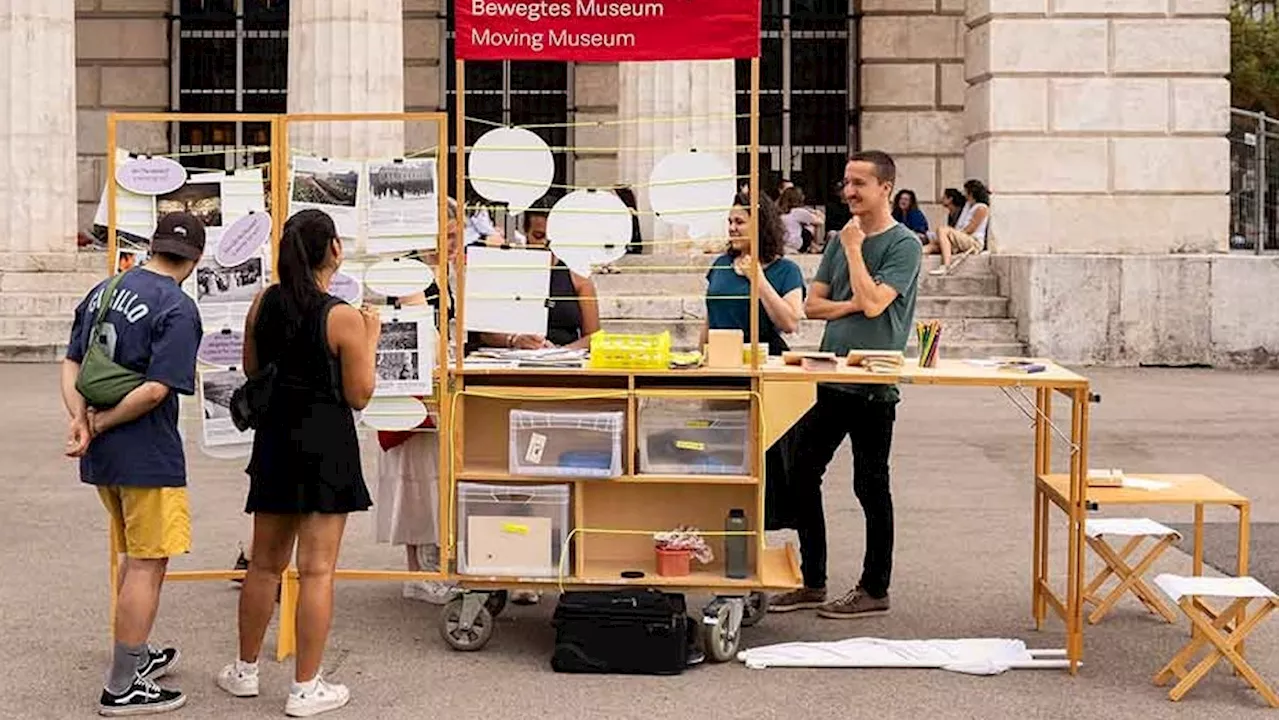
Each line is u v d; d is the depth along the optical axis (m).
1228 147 22.92
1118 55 22.84
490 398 7.94
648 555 8.00
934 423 16.02
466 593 7.73
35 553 9.87
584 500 7.99
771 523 8.48
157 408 6.77
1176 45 22.86
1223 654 6.96
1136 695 7.09
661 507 8.00
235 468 13.16
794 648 7.65
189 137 30.03
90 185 29.55
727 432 7.75
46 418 15.80
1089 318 21.16
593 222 7.88
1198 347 21.17
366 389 6.78
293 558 8.32
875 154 8.29
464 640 7.74
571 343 9.71
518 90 29.67
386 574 7.75
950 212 24.03
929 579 9.30
